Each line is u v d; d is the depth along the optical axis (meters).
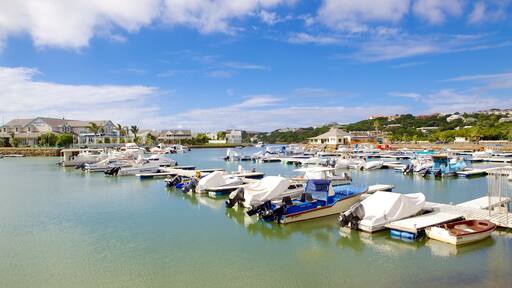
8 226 23.19
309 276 15.38
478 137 116.38
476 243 18.30
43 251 18.53
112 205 29.67
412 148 105.31
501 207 22.66
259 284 14.61
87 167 56.69
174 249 18.75
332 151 100.56
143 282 14.89
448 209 22.88
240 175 45.81
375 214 20.31
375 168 55.38
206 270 16.09
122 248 18.97
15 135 118.50
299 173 53.44
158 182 43.69
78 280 15.12
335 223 22.86
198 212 26.91
